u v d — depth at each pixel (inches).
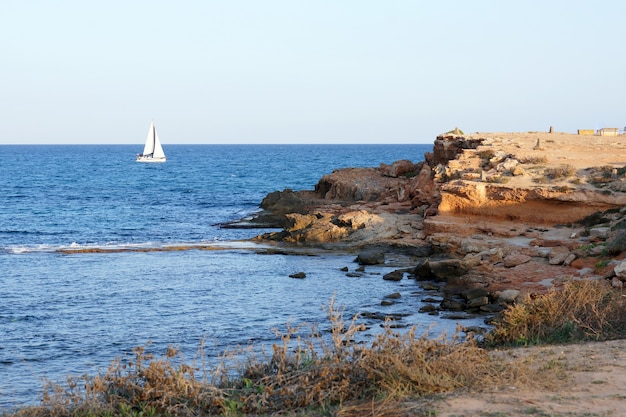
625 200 1503.4
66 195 3656.5
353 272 1425.9
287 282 1334.9
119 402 446.6
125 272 1459.2
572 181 1617.9
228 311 1099.9
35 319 1057.5
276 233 1897.1
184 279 1376.7
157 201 3324.3
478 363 476.7
